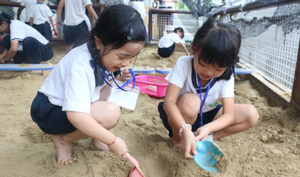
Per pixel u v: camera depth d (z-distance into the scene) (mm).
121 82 1810
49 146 1782
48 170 1497
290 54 2764
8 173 1460
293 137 1938
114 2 6555
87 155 1639
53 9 6785
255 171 1531
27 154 1663
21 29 3764
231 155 1666
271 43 3262
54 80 1441
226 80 1633
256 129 2121
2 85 3107
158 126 2174
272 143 1935
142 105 2658
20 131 1983
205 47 1325
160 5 7391
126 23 1190
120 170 1517
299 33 2572
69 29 4176
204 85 1672
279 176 1483
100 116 1473
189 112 1619
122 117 2309
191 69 1646
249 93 3127
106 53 1273
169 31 7062
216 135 1832
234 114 1726
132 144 1819
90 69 1326
